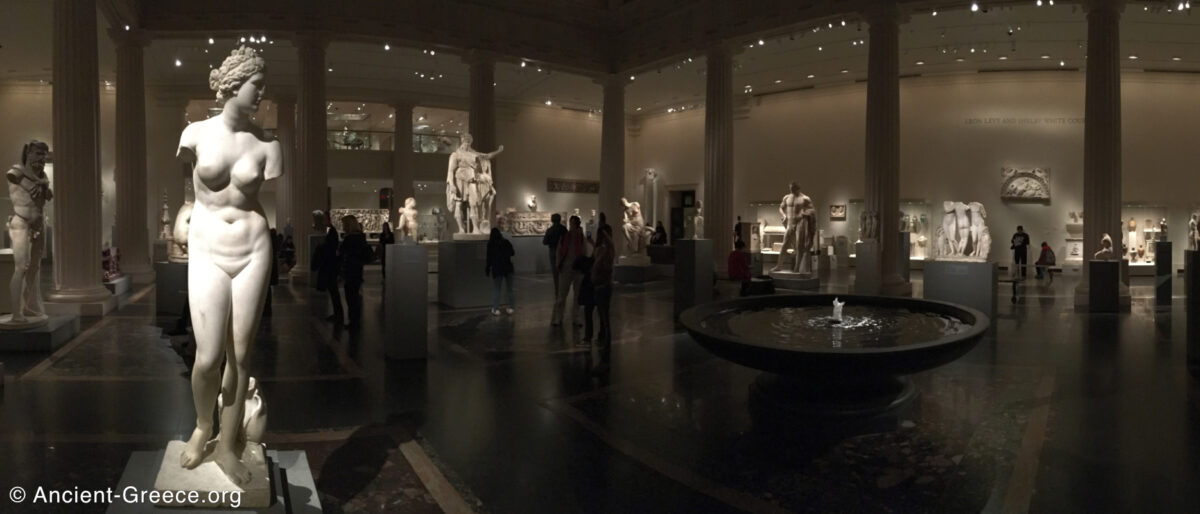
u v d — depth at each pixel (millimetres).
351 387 7004
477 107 19562
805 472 4762
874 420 5906
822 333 6914
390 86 25859
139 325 10555
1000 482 4562
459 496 4316
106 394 6543
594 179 31953
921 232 24203
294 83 24609
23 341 8500
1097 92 14062
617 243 22516
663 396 6727
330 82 25219
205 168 3332
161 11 16578
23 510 3947
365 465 4824
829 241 25766
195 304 3371
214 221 3408
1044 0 14281
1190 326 8320
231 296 3422
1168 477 4625
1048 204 22859
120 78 16359
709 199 19234
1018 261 19875
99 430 5473
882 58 15258
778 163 27156
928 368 5773
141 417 5820
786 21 16984
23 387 6785
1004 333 10320
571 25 21250
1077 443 5312
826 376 5617
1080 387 7023
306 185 17516
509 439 5418
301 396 6629
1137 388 6980
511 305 12430
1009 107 23078
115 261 14938
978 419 5934
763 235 27125
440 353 8758
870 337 6703
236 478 3350
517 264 21297
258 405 3838
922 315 7848
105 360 8055
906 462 4934
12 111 24188
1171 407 6301
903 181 24422
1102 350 8977
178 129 24609
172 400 6348
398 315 8344
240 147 3420
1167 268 13703
